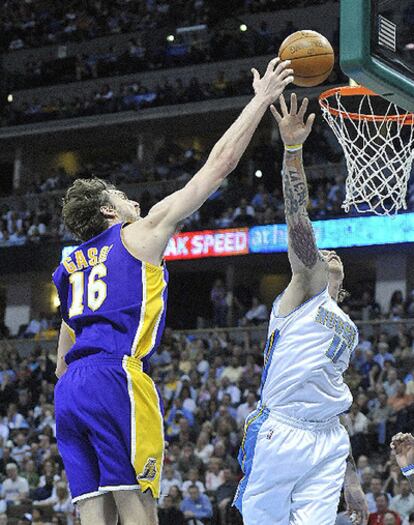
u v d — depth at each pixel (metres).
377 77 4.64
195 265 21.42
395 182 5.93
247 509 4.20
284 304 4.23
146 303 3.39
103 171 25.89
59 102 26.56
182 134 25.95
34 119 26.41
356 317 18.64
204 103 24.28
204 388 16.06
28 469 14.72
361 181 5.96
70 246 22.31
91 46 27.69
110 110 25.47
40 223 23.47
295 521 4.12
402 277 20.06
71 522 13.36
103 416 3.28
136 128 25.64
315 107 22.08
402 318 18.19
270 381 4.21
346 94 6.07
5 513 14.15
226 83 24.20
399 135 5.96
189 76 25.67
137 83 25.95
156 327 3.42
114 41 27.36
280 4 25.12
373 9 4.65
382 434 13.37
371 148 6.00
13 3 29.12
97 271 3.47
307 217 4.09
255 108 3.44
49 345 21.31
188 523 12.15
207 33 26.08
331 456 4.19
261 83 3.49
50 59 28.11
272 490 4.13
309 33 4.20
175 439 15.21
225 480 12.73
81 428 3.32
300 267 4.16
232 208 21.31
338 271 4.45
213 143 26.44
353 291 23.08
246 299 22.25
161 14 26.91
